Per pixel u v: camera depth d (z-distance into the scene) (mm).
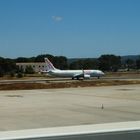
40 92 57969
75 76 112875
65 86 75062
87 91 58812
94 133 5996
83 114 28094
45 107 33969
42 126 21781
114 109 31719
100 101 40281
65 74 116312
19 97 47438
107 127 6375
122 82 86125
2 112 29812
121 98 44156
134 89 62406
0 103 38406
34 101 40906
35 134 5891
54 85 75938
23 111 30562
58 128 6422
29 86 72938
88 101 40375
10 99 44031
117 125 6578
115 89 63000
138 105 35281
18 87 71188
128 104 36375
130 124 6676
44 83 80812
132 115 27219
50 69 125250
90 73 115250
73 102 39312
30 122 23688
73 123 23078
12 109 32219
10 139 5621
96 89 64000
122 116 26609
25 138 5703
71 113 28875
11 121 24203
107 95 49438
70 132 5992
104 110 30984
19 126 21875
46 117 26297
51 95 50781
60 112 29719
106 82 86125
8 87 70812
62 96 48656
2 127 21438
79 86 75625
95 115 27375
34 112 29766
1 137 5707
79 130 6152
